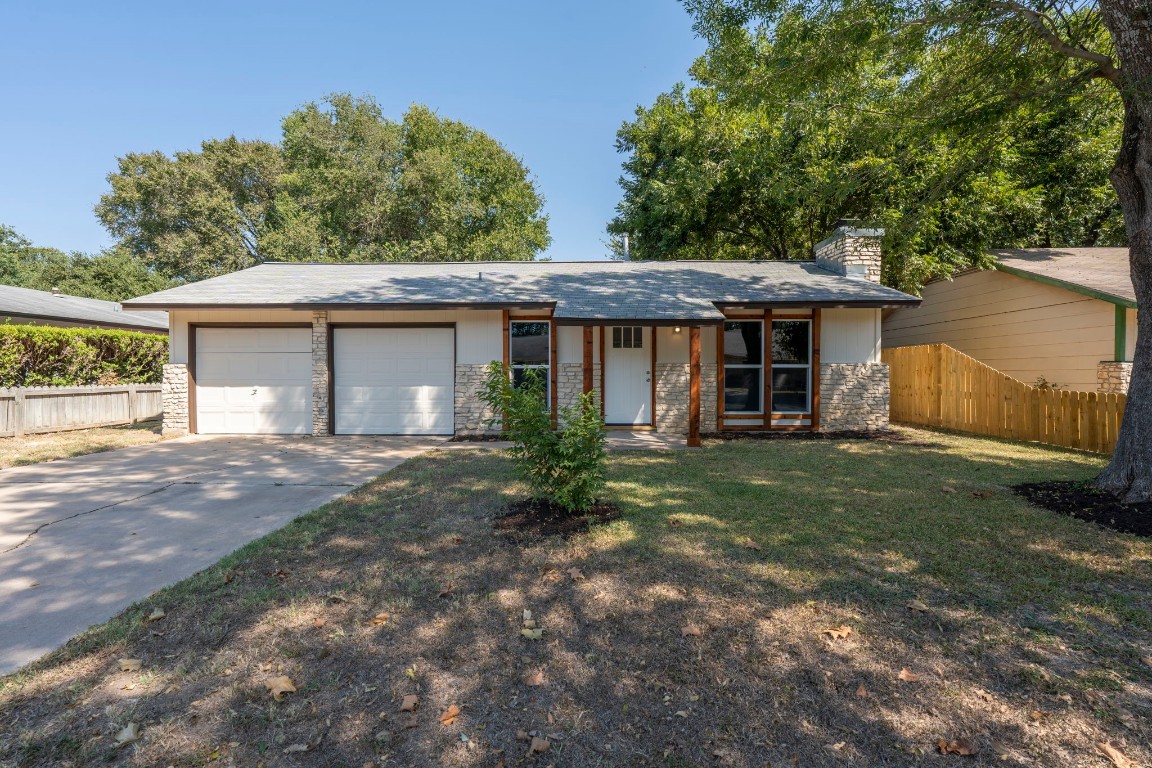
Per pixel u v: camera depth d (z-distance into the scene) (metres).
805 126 10.64
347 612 3.31
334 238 24.66
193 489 6.48
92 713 2.38
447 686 2.60
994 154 9.73
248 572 3.91
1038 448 9.07
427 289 11.49
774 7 7.40
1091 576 3.73
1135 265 5.59
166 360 16.36
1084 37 7.07
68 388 11.62
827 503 5.59
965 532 4.63
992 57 7.43
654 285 11.71
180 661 2.79
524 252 30.72
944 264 13.23
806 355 11.49
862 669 2.68
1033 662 2.75
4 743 2.19
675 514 5.21
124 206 31.22
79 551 4.38
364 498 5.98
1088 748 2.15
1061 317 11.07
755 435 10.91
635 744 2.22
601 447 5.11
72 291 30.22
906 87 9.11
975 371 11.09
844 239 12.05
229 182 29.91
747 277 12.28
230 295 10.86
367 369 11.34
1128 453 5.48
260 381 11.38
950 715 2.36
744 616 3.21
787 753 2.15
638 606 3.35
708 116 15.55
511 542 4.49
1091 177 14.10
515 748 2.20
